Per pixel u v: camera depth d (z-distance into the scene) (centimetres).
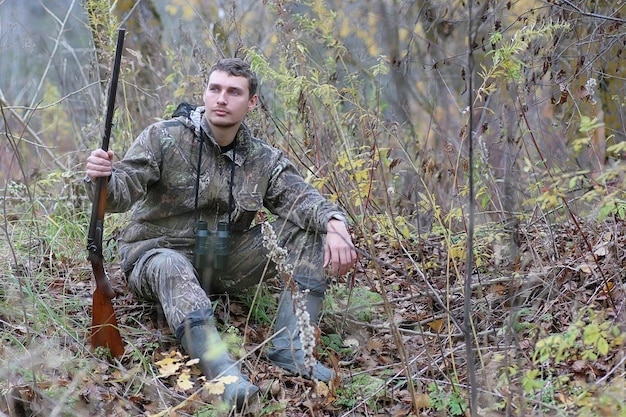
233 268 470
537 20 549
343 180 504
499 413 375
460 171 586
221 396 390
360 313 480
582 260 478
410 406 398
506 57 465
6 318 452
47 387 389
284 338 434
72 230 555
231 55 682
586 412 332
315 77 524
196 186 454
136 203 471
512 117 543
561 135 598
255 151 463
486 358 402
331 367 445
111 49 658
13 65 905
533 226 518
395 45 773
